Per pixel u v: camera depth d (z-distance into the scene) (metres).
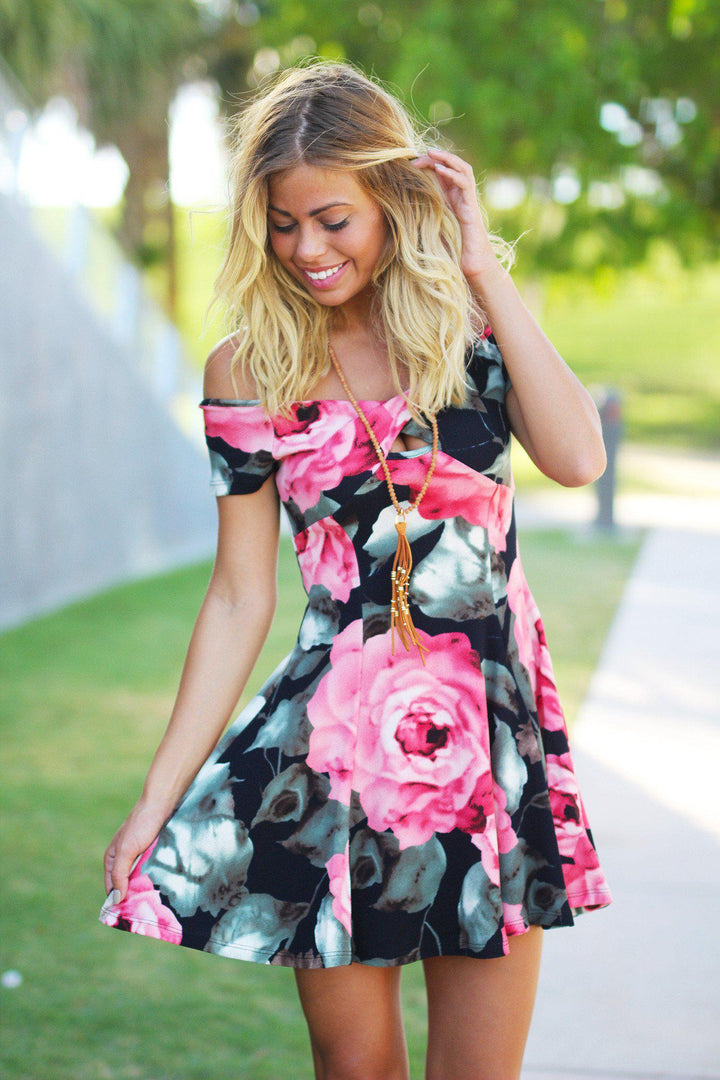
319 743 1.78
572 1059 2.67
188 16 18.92
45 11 14.22
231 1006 3.05
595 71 12.57
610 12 12.89
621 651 6.66
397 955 1.75
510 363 1.78
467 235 1.76
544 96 12.42
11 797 4.48
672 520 12.33
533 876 1.80
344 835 1.75
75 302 9.40
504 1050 1.81
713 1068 2.62
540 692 1.89
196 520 12.81
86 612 8.36
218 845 1.79
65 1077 2.66
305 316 1.86
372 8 13.95
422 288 1.79
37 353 8.68
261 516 1.92
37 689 6.15
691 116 13.23
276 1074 2.70
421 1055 2.77
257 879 1.77
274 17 14.94
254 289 1.85
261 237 1.80
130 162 20.84
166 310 22.33
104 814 4.32
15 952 3.31
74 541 9.41
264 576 1.94
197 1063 2.74
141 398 10.99
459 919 1.76
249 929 1.76
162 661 6.84
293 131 1.74
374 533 1.80
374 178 1.77
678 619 7.50
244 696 5.96
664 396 28.72
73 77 16.44
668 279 15.42
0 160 8.09
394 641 1.78
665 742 5.00
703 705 5.55
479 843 1.76
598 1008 2.90
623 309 39.19
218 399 1.89
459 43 12.66
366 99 1.78
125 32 16.77
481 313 1.92
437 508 1.80
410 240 1.79
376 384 1.87
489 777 1.78
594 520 11.37
